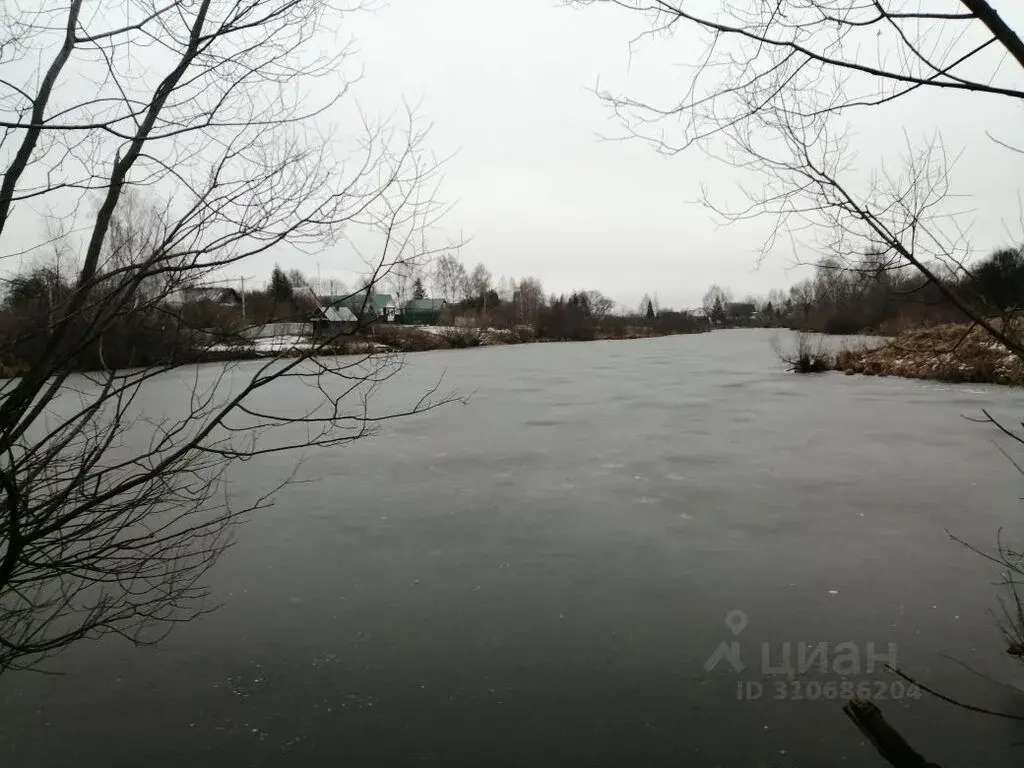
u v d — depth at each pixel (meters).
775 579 5.74
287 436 12.30
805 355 23.81
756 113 2.49
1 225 2.31
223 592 5.64
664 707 4.04
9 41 2.42
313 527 7.28
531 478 9.34
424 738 3.81
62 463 2.74
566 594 5.55
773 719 3.90
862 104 2.32
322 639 4.89
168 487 3.25
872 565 5.98
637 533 6.96
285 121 2.62
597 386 20.53
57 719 4.02
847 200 2.44
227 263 2.47
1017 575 5.62
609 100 2.66
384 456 10.87
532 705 4.09
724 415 14.41
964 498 7.88
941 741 3.65
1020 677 4.18
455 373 25.38
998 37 1.79
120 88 2.53
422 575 5.99
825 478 8.95
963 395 16.50
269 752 3.72
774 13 2.29
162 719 4.01
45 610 5.05
